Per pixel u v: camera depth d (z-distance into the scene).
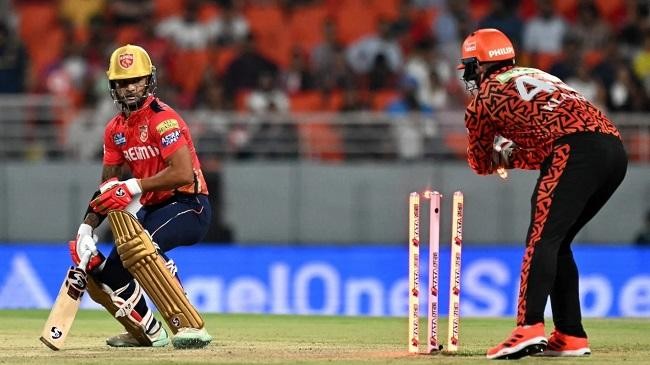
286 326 30.34
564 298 21.94
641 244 48.56
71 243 22.58
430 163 48.56
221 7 59.00
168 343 23.86
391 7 59.66
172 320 22.14
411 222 21.41
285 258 44.19
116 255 22.64
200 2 58.81
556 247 20.53
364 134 49.88
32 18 59.56
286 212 48.62
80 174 49.28
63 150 50.69
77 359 20.53
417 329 21.62
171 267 22.98
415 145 49.62
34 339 25.50
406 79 54.03
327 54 55.16
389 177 48.50
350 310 43.84
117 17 59.06
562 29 57.44
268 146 49.53
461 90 53.88
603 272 44.16
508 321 33.41
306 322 32.09
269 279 44.12
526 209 48.31
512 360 20.41
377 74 54.12
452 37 57.22
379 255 44.03
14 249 44.75
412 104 52.69
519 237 48.38
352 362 19.98
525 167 22.58
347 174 48.59
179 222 22.83
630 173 48.84
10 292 44.56
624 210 48.81
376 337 26.91
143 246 21.75
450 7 58.34
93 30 57.16
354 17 59.28
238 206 48.62
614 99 53.03
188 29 57.38
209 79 52.91
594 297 44.06
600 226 48.94
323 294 43.97
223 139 49.31
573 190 20.59
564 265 21.92
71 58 56.19
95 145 50.59
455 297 21.50
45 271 44.59
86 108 54.28
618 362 20.39
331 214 48.62
